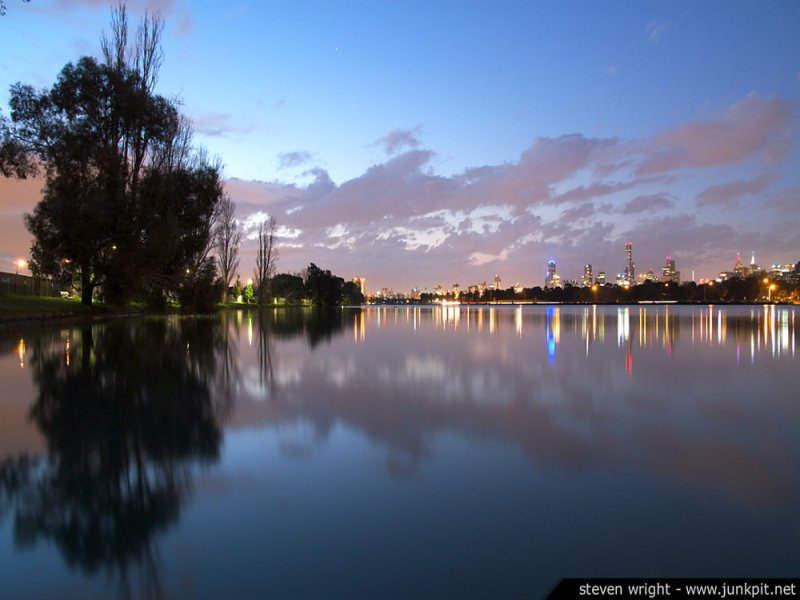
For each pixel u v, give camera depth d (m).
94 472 4.31
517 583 2.67
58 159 24.88
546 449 4.98
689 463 4.56
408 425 5.88
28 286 34.94
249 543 3.08
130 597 2.55
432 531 3.24
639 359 12.37
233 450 4.91
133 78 27.83
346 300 132.88
